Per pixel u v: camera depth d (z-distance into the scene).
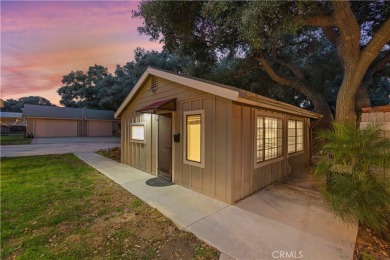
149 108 5.03
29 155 10.00
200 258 2.28
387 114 4.11
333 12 5.56
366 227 2.99
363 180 2.63
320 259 2.24
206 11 5.71
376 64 8.57
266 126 5.04
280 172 5.69
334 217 3.29
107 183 5.34
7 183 5.20
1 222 3.12
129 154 7.74
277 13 4.61
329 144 3.02
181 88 5.07
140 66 20.14
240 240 2.62
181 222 3.13
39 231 2.87
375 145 2.65
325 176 3.09
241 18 4.85
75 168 7.16
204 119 4.41
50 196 4.29
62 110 24.61
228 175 3.90
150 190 4.73
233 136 3.87
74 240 2.64
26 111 21.97
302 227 2.98
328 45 11.17
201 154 4.49
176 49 9.65
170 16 7.21
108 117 26.78
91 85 32.03
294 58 11.57
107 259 2.25
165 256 2.32
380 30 5.42
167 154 5.65
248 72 11.52
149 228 2.98
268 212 3.52
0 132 26.02
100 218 3.31
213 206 3.77
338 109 6.37
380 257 2.32
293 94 14.03
